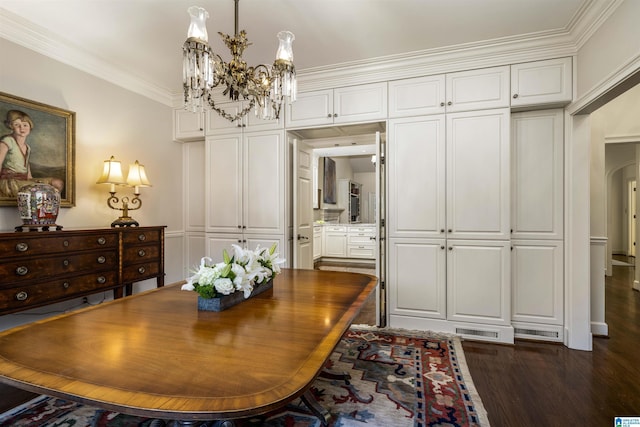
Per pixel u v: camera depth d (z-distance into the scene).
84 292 2.38
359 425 1.60
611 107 3.62
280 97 1.93
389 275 3.00
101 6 2.16
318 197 7.03
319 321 1.21
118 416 1.68
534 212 2.75
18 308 1.99
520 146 2.79
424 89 2.88
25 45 2.40
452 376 2.08
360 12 2.22
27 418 1.66
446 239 2.84
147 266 2.92
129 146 3.25
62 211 2.66
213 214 3.57
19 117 2.36
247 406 0.68
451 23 2.35
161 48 2.72
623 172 8.27
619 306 3.69
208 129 3.60
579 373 2.17
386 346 2.55
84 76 2.82
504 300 2.69
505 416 1.70
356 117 3.06
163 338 1.04
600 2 2.04
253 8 2.17
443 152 2.83
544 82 2.58
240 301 1.46
